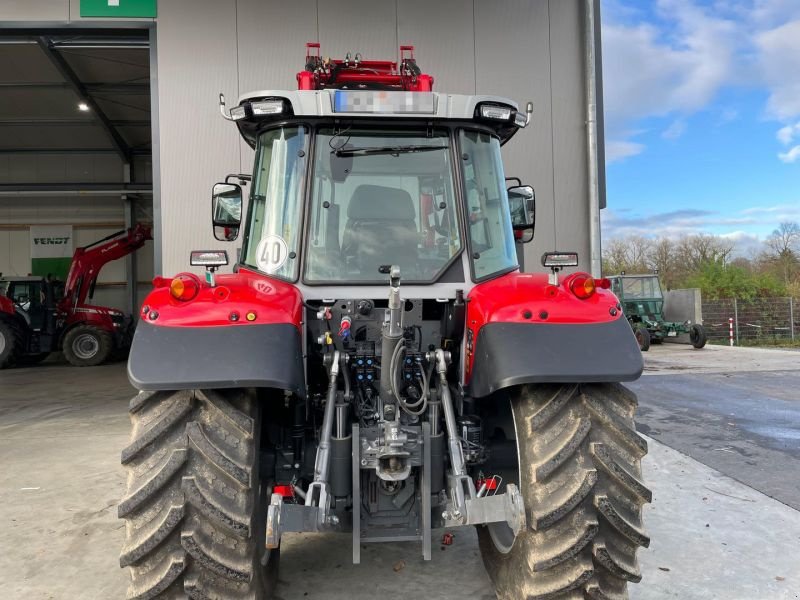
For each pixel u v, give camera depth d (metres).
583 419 2.24
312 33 7.68
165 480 2.07
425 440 2.47
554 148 7.86
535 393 2.34
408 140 2.91
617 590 2.28
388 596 2.92
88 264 14.16
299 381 2.21
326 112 2.79
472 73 7.80
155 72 7.55
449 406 2.49
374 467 2.44
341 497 2.44
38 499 4.38
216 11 7.59
